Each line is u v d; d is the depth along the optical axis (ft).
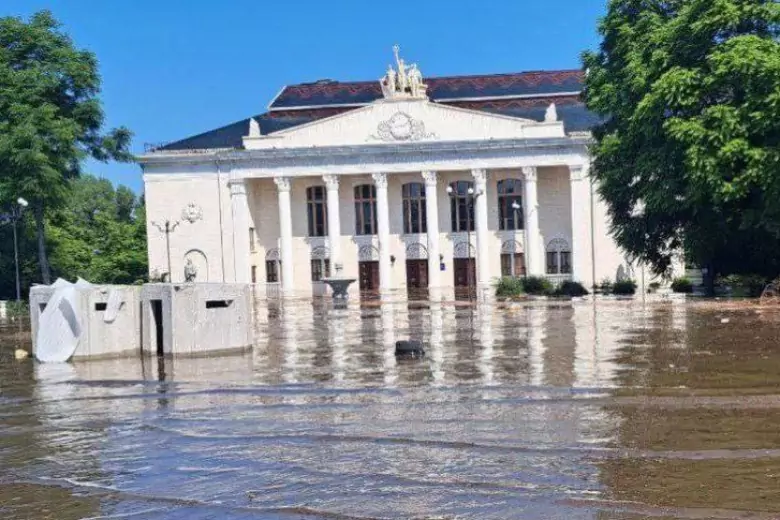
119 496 22.15
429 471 23.48
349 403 34.50
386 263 221.25
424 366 45.91
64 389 41.45
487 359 48.32
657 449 25.20
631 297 134.92
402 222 228.84
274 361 50.31
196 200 223.10
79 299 53.31
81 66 156.35
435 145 215.31
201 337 53.78
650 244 140.77
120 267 230.68
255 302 156.56
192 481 23.34
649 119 110.63
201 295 53.93
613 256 211.41
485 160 215.92
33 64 154.10
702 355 47.42
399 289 218.59
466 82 247.29
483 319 85.71
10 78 147.95
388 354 52.85
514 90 241.55
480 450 25.63
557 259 221.46
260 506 20.80
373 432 28.66
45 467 25.61
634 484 21.67
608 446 25.72
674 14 124.06
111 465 25.55
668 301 112.47
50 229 196.03
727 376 39.11
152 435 29.71
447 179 226.38
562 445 25.98
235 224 221.66
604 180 139.95
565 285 158.30
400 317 94.17
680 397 33.68
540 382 38.55
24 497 22.35
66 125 149.59
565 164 214.07
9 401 38.40
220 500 21.47
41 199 148.46
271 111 243.19
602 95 132.87
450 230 226.38
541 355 49.60
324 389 38.42
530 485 21.81
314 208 231.71
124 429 30.99
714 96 107.65
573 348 53.06
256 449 26.86
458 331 70.28
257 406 34.63
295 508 20.53
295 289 230.07
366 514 19.92
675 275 190.60
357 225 229.86
